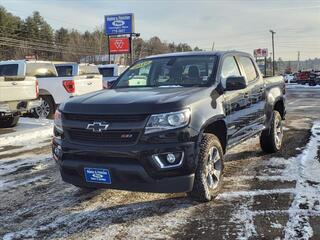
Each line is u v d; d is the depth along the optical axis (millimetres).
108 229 4781
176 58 6621
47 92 15305
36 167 7727
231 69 6605
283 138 9852
